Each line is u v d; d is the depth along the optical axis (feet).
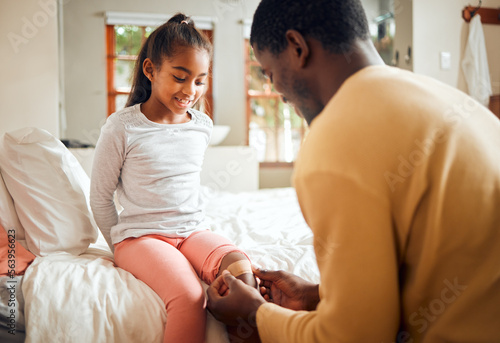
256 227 5.39
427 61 10.61
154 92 3.68
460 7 10.73
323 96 2.29
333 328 1.84
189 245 3.44
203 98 4.35
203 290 3.02
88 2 12.48
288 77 2.34
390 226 1.84
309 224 2.12
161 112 3.74
